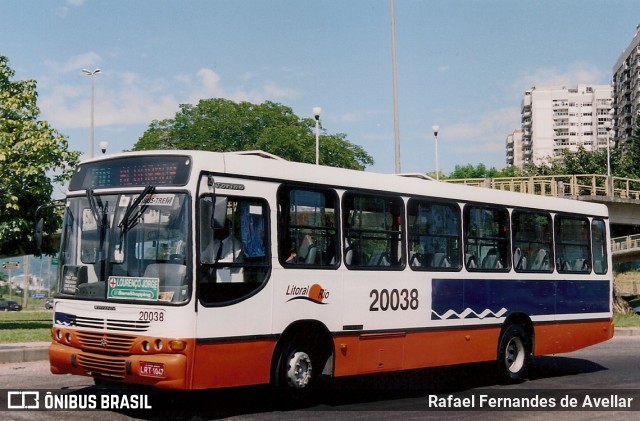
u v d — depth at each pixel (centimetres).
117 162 987
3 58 2458
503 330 1370
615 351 1947
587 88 19288
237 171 976
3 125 2312
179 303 898
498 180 3966
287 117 6950
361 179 1141
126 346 920
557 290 1488
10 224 2234
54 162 2308
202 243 924
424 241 1230
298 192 1047
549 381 1410
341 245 1095
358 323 1107
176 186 934
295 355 1030
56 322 997
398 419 990
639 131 8606
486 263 1344
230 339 939
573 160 8294
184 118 6881
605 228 1630
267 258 995
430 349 1221
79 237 996
